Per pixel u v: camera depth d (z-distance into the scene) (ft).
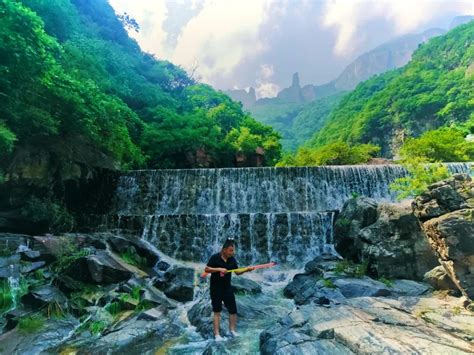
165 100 118.73
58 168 43.19
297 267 42.78
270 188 56.24
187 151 85.20
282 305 27.17
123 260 34.12
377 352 14.07
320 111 534.78
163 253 45.39
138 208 54.90
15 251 28.09
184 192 56.18
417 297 23.35
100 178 53.52
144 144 78.95
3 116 34.55
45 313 22.62
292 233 45.80
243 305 25.22
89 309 24.07
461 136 88.48
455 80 199.41
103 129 49.88
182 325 23.02
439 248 22.24
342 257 38.27
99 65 89.20
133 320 23.30
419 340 15.19
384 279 27.84
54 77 39.65
